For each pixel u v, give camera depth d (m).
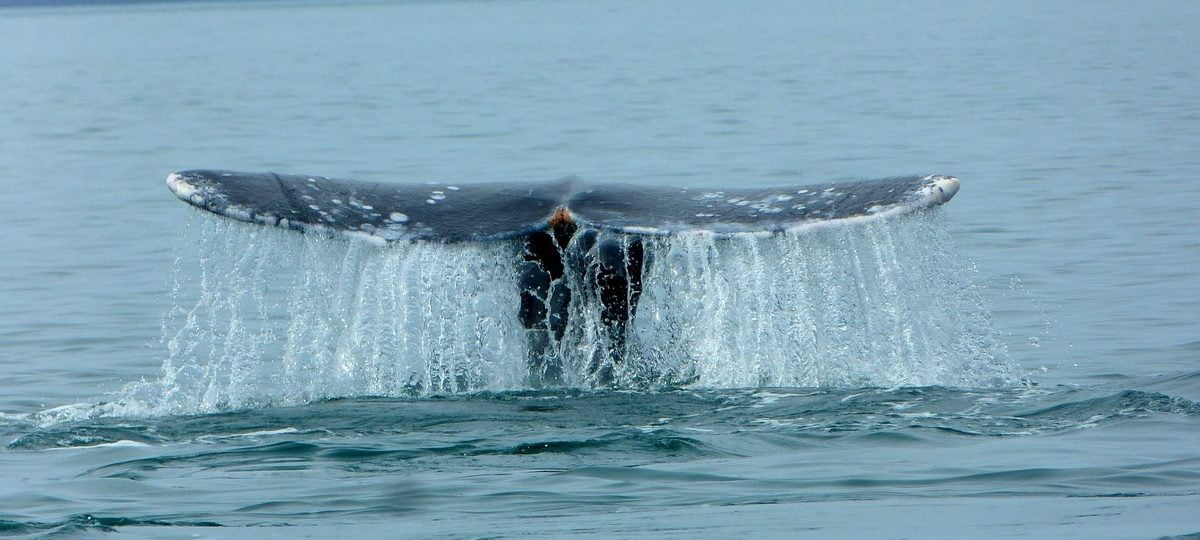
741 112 155.50
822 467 33.06
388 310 40.78
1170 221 80.31
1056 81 182.75
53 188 108.50
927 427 36.22
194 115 175.50
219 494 31.53
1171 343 52.19
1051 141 120.31
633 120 150.38
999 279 66.44
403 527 28.97
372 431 35.94
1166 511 29.25
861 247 41.44
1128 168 102.25
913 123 138.50
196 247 79.81
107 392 48.06
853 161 111.31
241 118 169.00
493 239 35.50
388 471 32.91
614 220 35.56
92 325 60.25
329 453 34.41
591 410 36.91
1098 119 135.88
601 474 32.47
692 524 29.02
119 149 136.88
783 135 131.50
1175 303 59.69
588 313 38.16
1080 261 70.00
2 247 81.69
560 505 30.39
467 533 28.53
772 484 31.83
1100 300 60.97
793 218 34.75
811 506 30.23
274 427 36.91
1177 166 102.19
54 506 30.88
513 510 30.09
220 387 43.22
